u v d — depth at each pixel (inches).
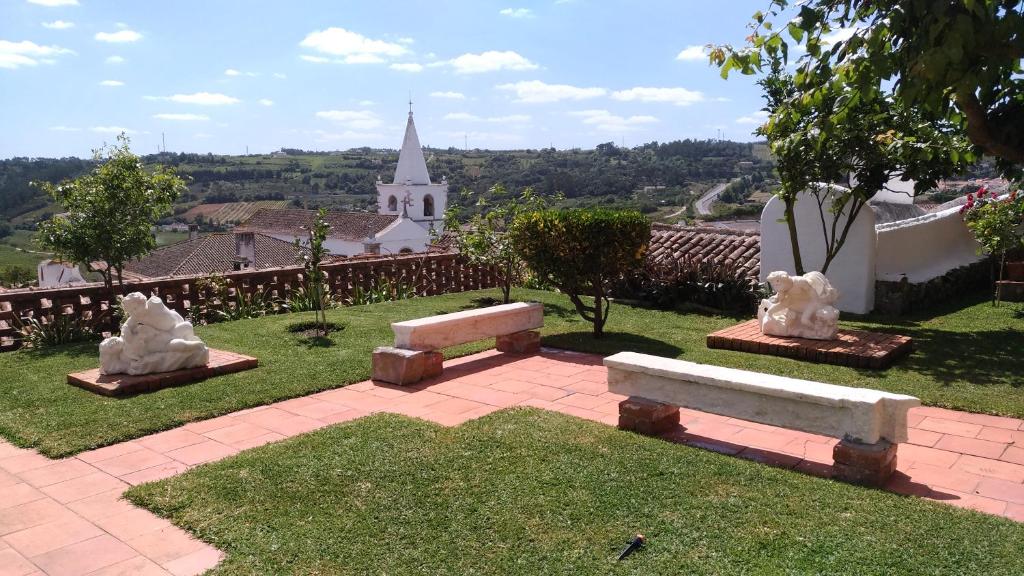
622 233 331.3
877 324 392.8
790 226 406.6
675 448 194.2
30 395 253.4
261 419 233.8
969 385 257.6
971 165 341.4
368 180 3272.6
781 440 206.8
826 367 288.2
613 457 187.3
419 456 189.5
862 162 370.9
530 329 340.8
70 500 171.0
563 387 271.9
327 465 183.9
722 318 417.1
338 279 493.4
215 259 1393.9
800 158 371.6
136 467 192.2
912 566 129.3
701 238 591.5
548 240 336.5
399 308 460.1
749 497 161.3
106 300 379.6
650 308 460.4
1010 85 219.0
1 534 153.6
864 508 154.4
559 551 139.2
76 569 138.7
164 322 274.4
